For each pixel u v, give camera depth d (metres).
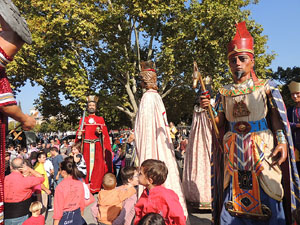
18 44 1.65
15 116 1.67
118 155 10.41
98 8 18.69
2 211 1.56
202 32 17.00
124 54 18.77
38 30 16.80
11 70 17.11
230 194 3.08
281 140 2.87
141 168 2.75
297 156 4.23
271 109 3.07
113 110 23.08
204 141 5.26
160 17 18.61
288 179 2.91
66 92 18.41
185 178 5.42
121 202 3.84
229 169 3.13
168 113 25.80
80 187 3.86
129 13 17.89
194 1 17.47
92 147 7.96
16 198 4.43
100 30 17.61
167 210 2.57
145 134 3.74
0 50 1.57
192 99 23.83
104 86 21.36
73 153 6.89
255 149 2.98
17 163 4.57
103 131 8.23
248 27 17.59
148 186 2.74
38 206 4.02
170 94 23.92
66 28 16.95
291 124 4.32
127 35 18.88
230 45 3.26
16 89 19.36
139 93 22.58
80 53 19.47
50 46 17.52
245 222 2.96
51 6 17.14
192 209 5.32
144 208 2.65
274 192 2.86
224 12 16.14
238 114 3.12
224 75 18.23
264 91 3.06
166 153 3.74
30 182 4.51
